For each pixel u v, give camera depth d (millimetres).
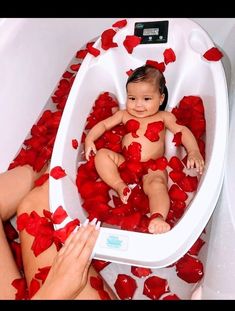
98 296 1016
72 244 1007
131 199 1233
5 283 1018
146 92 1251
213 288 1073
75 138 1262
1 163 1391
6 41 1320
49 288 958
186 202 1203
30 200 1167
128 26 1366
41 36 1470
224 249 1062
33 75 1473
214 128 1126
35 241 1076
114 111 1415
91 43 1602
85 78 1317
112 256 1004
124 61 1406
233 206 1053
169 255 981
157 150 1300
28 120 1493
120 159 1285
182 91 1379
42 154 1339
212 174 1036
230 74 1383
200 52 1299
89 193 1229
